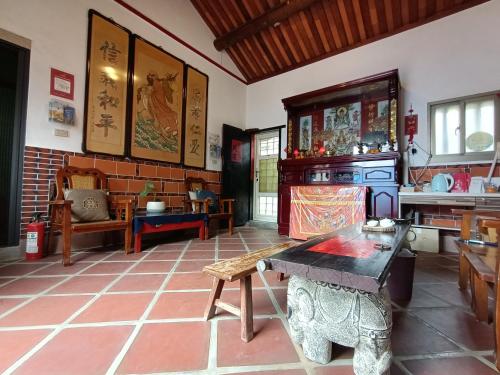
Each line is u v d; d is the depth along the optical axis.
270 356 1.06
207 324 1.31
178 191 4.15
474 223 2.83
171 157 4.04
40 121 2.65
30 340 1.13
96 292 1.69
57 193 2.65
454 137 3.38
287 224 4.16
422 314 1.46
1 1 2.42
